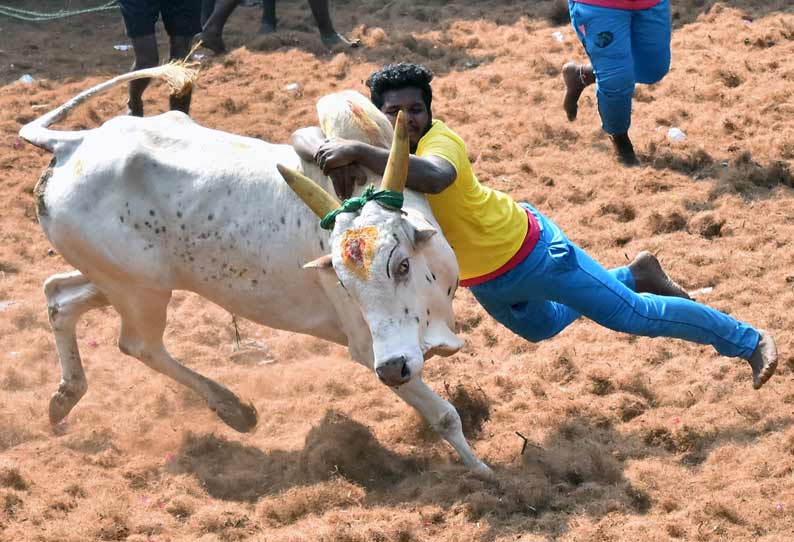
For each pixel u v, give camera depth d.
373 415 9.60
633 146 14.48
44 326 11.64
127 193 8.83
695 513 7.88
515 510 8.16
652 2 13.43
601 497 8.21
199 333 11.33
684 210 12.68
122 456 9.28
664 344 10.34
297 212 8.45
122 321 9.56
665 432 8.93
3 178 14.88
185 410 10.09
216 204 8.68
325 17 19.16
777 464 8.38
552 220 12.88
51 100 17.50
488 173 14.12
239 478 8.79
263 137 15.71
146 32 16.31
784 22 17.73
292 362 10.90
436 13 20.45
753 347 8.90
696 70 16.44
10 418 9.78
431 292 7.75
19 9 22.56
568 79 14.54
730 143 14.30
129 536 8.04
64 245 9.16
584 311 8.55
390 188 7.46
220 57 19.06
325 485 8.52
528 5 20.39
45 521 8.23
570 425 9.17
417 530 7.98
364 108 8.10
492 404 9.62
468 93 16.72
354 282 7.39
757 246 11.88
